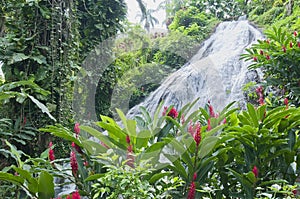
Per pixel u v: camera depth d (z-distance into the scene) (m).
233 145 1.81
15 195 2.00
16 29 3.08
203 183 1.64
